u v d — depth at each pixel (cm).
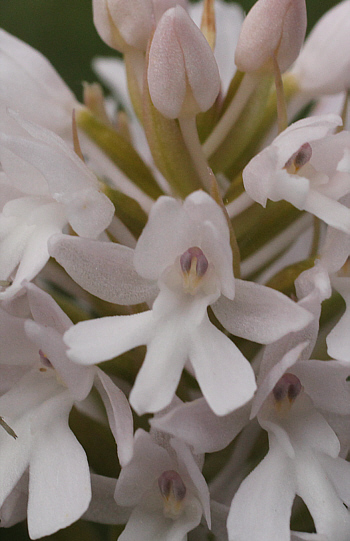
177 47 6
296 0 6
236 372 6
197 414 6
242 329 6
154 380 5
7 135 6
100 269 6
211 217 6
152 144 6
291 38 6
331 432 6
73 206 6
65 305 6
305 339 6
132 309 6
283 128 6
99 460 6
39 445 6
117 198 6
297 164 6
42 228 6
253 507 6
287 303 5
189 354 6
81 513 6
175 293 6
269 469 6
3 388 6
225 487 6
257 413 6
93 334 6
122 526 6
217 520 6
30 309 6
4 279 6
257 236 6
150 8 6
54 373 6
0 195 6
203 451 6
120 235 6
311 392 6
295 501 6
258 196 6
